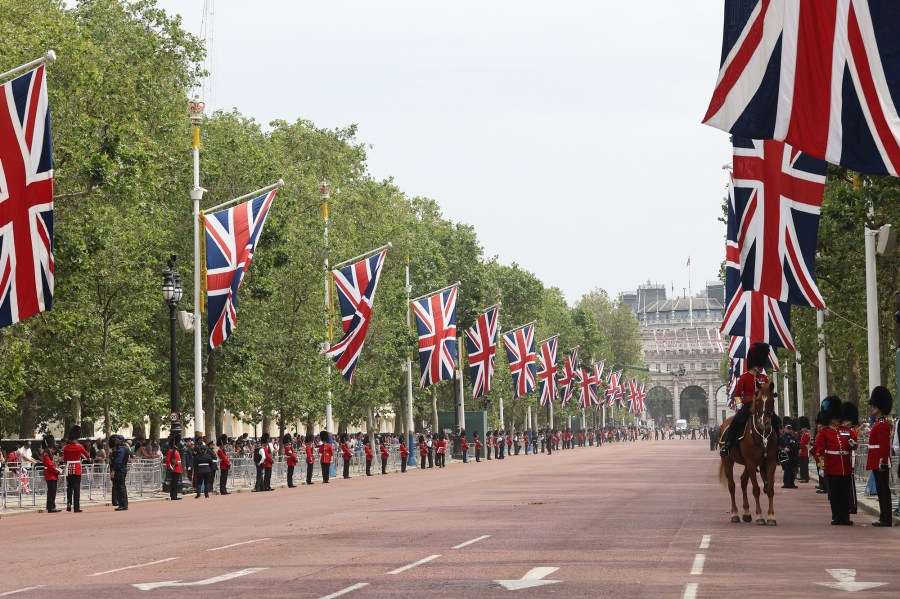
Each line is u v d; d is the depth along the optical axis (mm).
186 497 106750
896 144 44938
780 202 68500
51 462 87875
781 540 50531
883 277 101188
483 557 44438
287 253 136500
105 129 102938
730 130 46438
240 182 136250
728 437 60188
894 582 36312
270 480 125812
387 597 33625
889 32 45438
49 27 104812
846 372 147375
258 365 134875
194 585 36875
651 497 86000
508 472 148125
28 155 71062
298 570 40969
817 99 45781
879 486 58406
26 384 106812
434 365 160000
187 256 134250
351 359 132125
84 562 45844
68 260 99688
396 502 84625
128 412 120250
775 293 68500
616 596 33188
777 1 46344
